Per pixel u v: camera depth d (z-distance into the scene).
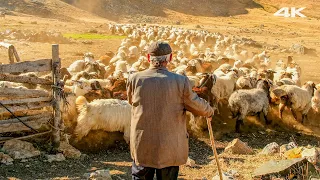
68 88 10.59
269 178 7.27
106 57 19.25
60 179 7.00
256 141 10.81
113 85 11.74
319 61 28.70
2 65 7.81
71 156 8.31
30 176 7.08
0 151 7.86
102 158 8.61
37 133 8.38
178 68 14.84
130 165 8.19
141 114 4.33
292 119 12.69
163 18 77.12
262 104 11.70
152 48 4.43
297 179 7.07
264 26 70.62
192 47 26.22
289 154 8.67
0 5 60.09
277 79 15.73
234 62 20.06
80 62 15.40
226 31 55.84
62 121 8.81
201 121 11.34
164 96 4.30
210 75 12.03
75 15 65.38
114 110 9.15
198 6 89.38
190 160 8.20
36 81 8.27
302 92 12.25
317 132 12.00
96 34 40.66
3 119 8.55
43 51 24.53
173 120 4.32
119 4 77.19
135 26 45.16
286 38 50.22
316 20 84.62
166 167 4.38
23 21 49.00
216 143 10.34
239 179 7.32
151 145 4.30
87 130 9.05
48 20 56.06
